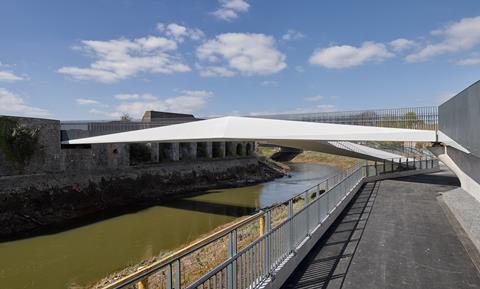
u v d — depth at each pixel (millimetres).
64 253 14938
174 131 20781
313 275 6176
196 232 17953
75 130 26828
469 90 8148
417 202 13016
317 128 16859
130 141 22734
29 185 22266
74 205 24219
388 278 6070
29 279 12023
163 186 32656
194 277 6832
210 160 40281
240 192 32375
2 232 18703
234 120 19344
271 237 5664
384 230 9125
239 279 4645
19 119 22344
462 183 15516
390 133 14750
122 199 27812
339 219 10352
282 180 42375
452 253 7355
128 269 12141
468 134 8297
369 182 18812
